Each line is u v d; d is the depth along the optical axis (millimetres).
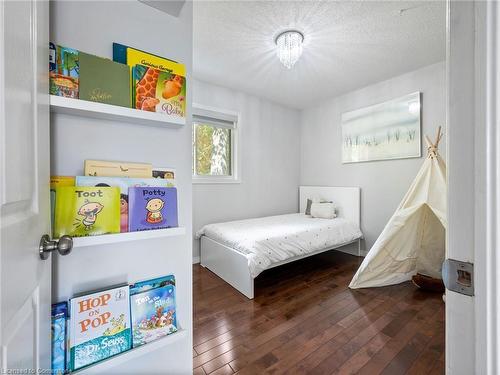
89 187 771
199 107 3279
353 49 2496
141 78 871
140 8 963
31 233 531
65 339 736
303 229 2877
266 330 1793
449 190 430
